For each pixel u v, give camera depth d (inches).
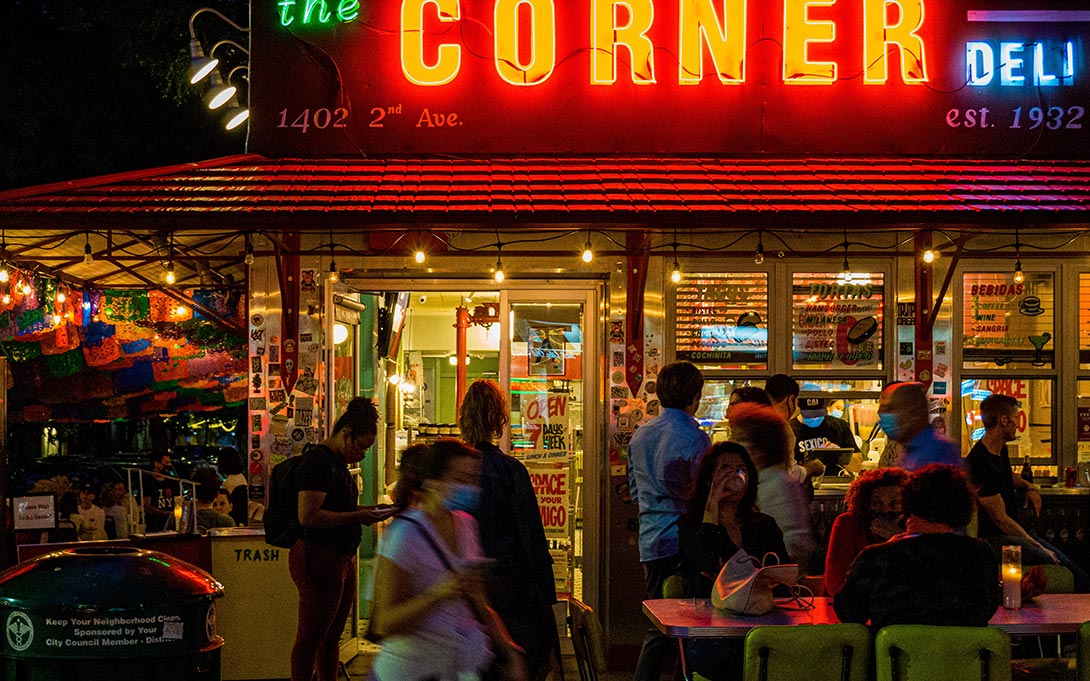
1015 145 374.0
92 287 429.1
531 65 369.7
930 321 366.9
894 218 307.0
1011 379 374.6
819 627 192.9
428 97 370.3
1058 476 374.9
